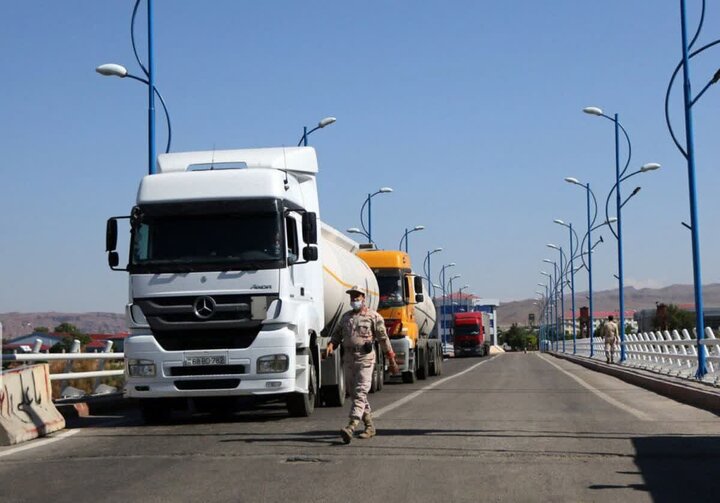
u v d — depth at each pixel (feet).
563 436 40.73
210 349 46.26
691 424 46.42
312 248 48.47
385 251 91.86
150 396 46.21
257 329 46.47
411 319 95.04
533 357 279.69
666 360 100.01
